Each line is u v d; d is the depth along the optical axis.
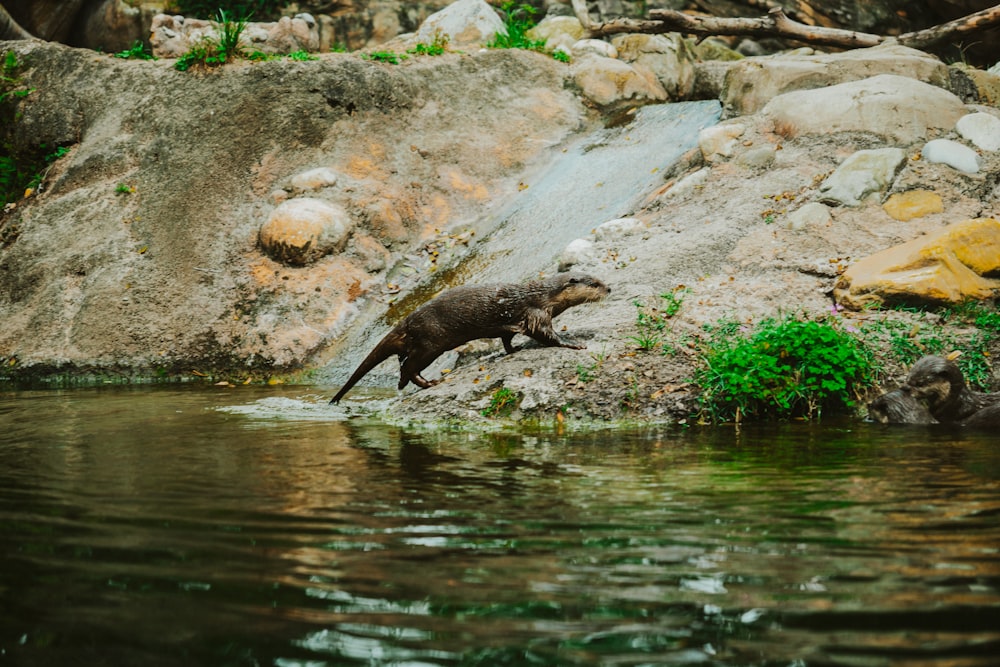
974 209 11.28
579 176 15.70
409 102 16.64
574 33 20.33
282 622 3.06
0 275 14.68
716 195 12.73
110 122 16.38
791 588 3.33
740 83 15.15
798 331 8.35
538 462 6.04
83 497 5.03
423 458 6.25
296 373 12.51
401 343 9.27
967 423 7.57
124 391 11.20
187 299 13.73
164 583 3.47
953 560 3.63
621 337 9.09
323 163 15.52
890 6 21.14
